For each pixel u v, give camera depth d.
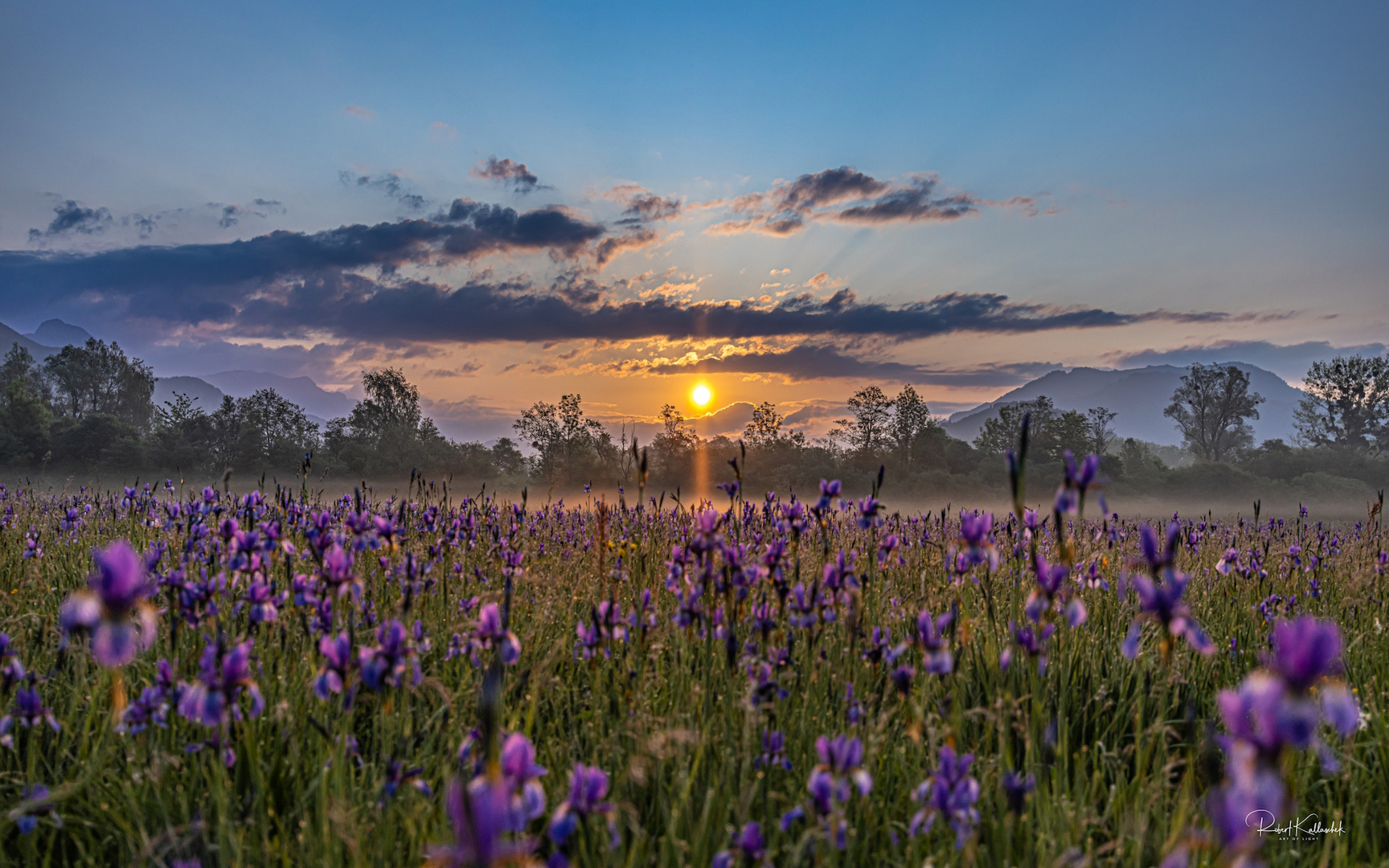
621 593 5.32
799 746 3.33
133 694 3.78
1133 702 3.90
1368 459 101.06
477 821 1.36
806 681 3.73
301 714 3.44
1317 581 7.00
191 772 3.05
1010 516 8.15
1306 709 1.40
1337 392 123.19
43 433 79.19
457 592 5.46
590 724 3.55
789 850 2.58
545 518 9.29
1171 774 3.28
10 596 4.71
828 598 3.95
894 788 3.24
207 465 80.69
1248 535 11.04
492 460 86.62
